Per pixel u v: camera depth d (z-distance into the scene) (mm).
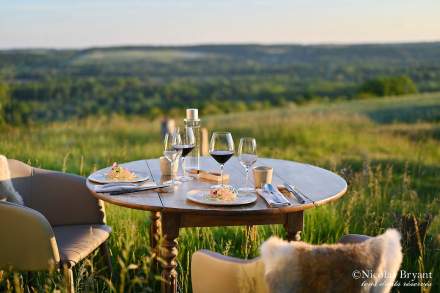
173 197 2918
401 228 3889
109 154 7750
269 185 3008
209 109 52250
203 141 4988
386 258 1995
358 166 9594
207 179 3408
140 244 4113
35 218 2975
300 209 2752
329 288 1896
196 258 2516
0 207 2969
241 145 3113
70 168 7777
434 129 17125
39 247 2992
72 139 12469
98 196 2977
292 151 13086
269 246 1935
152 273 3752
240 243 4566
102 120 17594
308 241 4523
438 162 10469
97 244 3420
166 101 52875
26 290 3398
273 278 1927
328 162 9969
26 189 3768
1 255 3020
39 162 7605
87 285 2850
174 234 2838
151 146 11602
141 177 3381
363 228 4629
